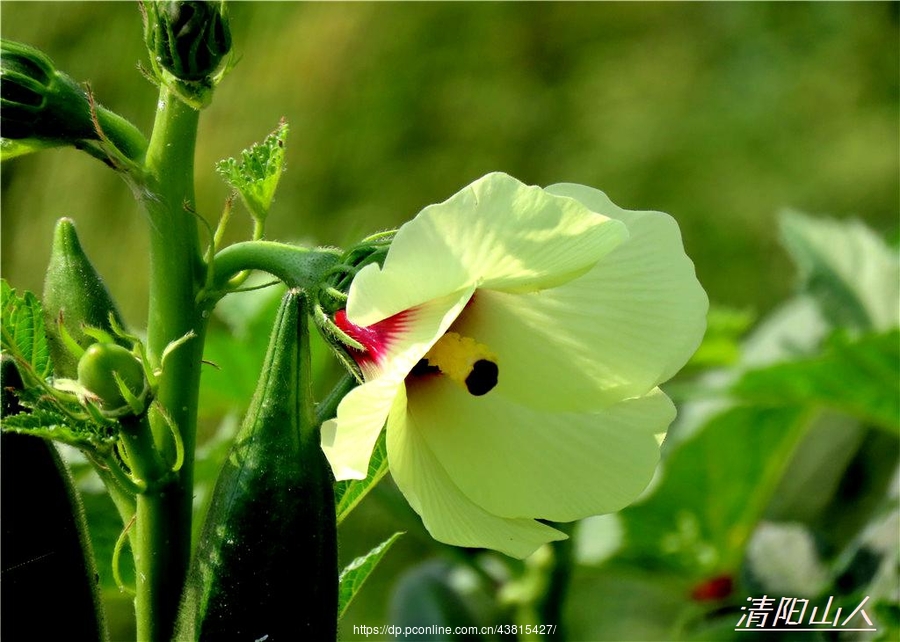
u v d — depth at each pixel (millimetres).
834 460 1229
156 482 665
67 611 667
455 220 645
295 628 660
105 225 1566
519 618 831
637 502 858
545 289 671
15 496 662
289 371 660
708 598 864
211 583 659
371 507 1302
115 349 651
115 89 1600
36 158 1544
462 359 671
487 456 682
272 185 671
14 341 667
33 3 1604
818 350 936
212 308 677
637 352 677
